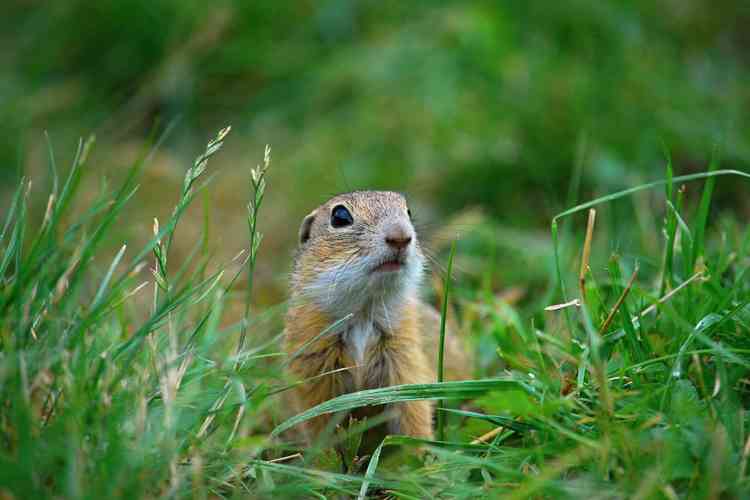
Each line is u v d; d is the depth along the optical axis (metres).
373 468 5.38
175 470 4.61
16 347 4.93
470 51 13.47
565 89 12.39
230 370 5.75
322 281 6.91
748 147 10.98
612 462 4.73
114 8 14.98
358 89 14.03
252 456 5.25
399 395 5.49
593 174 11.09
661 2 14.15
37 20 15.29
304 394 6.92
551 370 6.17
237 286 10.26
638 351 5.62
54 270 5.36
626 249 8.70
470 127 12.55
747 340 5.56
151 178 12.55
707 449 4.61
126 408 5.04
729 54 13.76
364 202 7.06
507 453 5.11
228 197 12.59
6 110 13.23
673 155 11.28
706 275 6.16
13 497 4.25
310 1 15.49
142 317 8.68
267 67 14.88
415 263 6.95
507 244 10.26
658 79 12.40
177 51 14.87
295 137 13.83
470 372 7.86
